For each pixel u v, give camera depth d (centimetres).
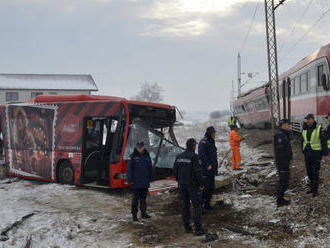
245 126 4197
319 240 651
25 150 1490
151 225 827
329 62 1430
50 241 738
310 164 884
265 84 3048
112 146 1170
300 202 856
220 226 792
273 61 1694
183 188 766
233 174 1180
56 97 1390
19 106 1516
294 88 1986
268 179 1177
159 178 1238
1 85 6203
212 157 905
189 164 752
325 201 814
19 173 1522
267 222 784
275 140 875
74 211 959
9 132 1574
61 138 1340
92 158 1281
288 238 680
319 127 874
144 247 691
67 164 1336
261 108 3192
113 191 1206
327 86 1440
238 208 916
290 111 2105
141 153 866
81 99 1343
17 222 841
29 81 6494
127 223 845
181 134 3859
